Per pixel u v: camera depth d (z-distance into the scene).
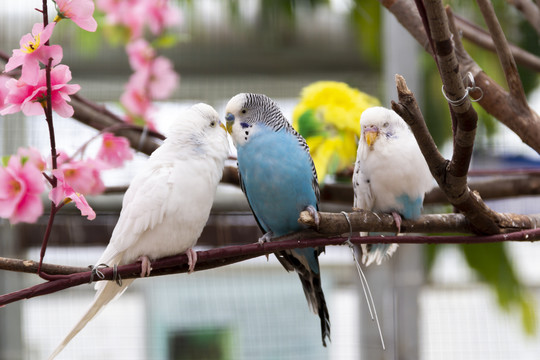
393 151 3.43
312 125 4.39
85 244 5.07
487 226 3.05
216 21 5.64
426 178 3.48
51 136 2.53
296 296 5.86
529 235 3.08
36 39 2.50
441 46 2.42
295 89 5.82
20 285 5.11
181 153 3.15
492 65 5.71
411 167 3.41
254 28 5.67
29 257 5.03
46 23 2.50
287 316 5.84
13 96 2.54
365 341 4.95
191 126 3.19
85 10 2.51
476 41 4.32
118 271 2.94
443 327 5.71
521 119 3.41
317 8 5.62
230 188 5.22
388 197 3.49
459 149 2.64
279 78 5.79
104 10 4.63
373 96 5.81
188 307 5.80
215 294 5.83
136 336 5.76
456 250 5.95
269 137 3.45
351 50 5.75
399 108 2.58
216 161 3.20
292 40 5.69
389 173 3.43
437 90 5.65
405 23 3.61
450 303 5.75
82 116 4.33
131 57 4.72
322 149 4.34
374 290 4.95
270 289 5.86
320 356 5.77
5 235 4.98
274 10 5.59
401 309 4.84
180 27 5.59
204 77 5.72
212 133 3.22
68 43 5.33
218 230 5.09
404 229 3.34
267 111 3.54
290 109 5.77
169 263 3.12
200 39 5.65
